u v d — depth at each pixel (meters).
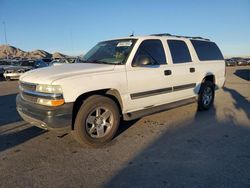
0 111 7.24
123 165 3.80
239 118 6.35
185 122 5.98
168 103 5.84
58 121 4.07
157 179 3.38
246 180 3.35
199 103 6.88
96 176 3.47
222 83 7.64
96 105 4.45
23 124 5.78
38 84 4.22
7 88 13.79
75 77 4.22
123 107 4.88
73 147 4.48
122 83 4.76
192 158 4.02
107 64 4.94
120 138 4.93
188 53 6.41
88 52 6.00
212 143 4.65
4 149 4.38
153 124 5.80
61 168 3.70
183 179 3.38
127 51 5.09
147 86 5.19
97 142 4.51
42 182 3.32
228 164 3.80
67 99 4.10
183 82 6.08
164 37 5.89
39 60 21.64
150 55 5.36
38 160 3.96
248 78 20.19
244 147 4.45
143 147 4.48
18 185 3.25
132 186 3.22
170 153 4.21
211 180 3.35
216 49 7.56
